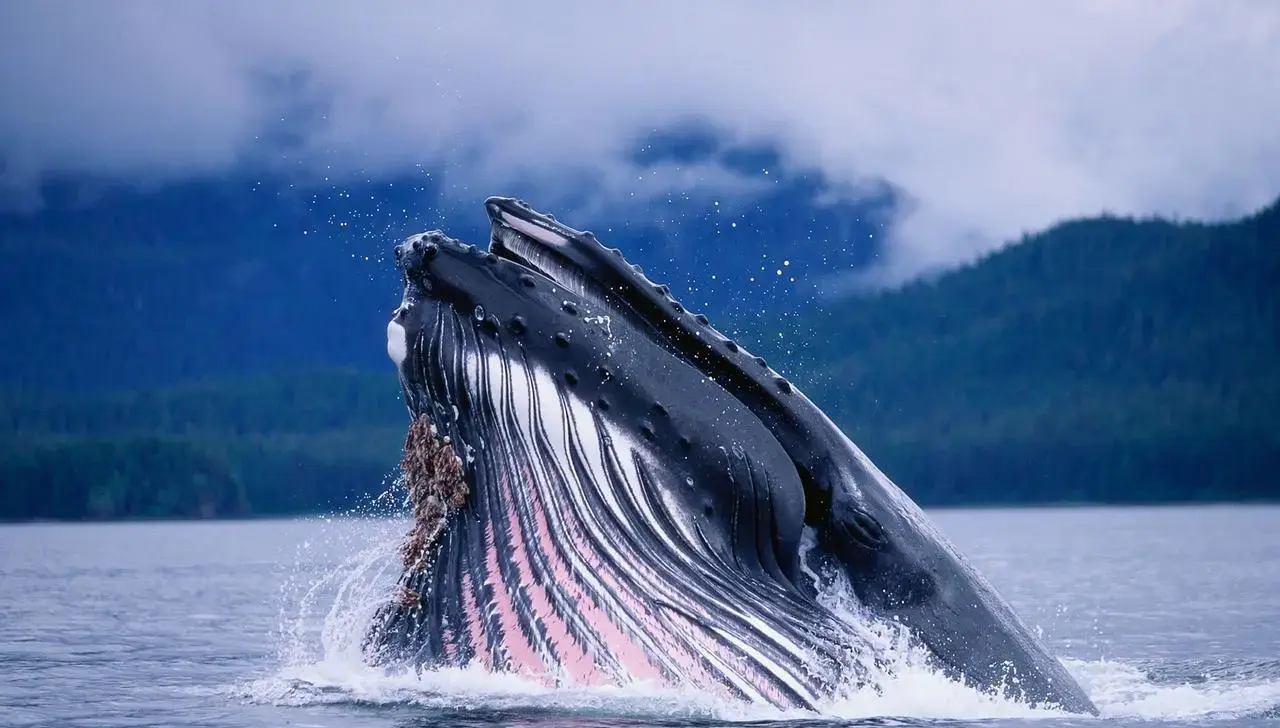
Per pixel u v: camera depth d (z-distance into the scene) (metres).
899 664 42.22
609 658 40.72
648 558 41.38
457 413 42.38
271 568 128.75
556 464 41.84
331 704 42.97
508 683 41.38
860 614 42.97
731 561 41.91
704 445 41.84
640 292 42.97
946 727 39.50
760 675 40.72
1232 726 43.72
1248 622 77.88
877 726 39.34
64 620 78.00
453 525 42.97
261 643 66.06
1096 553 153.88
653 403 41.97
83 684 51.81
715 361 43.25
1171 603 89.56
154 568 130.88
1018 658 43.62
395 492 45.66
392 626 44.34
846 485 43.16
